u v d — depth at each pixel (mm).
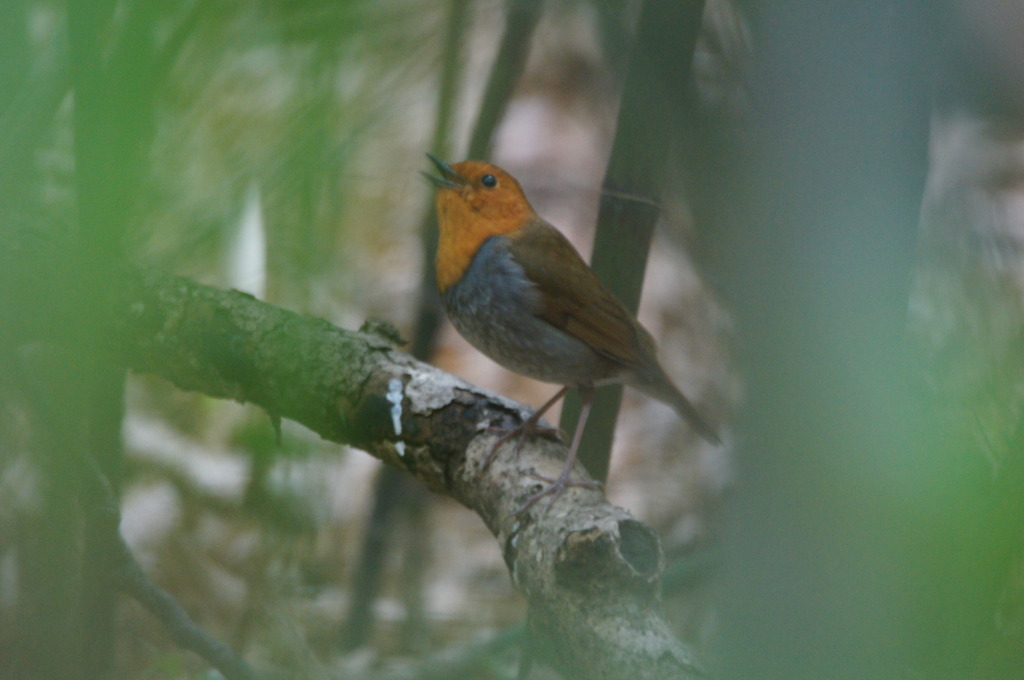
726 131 4699
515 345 5383
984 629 5211
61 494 5359
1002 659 5215
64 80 5258
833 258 3875
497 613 5504
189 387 5336
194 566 5465
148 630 5449
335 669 5391
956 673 5211
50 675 5355
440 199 5395
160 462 5500
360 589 5441
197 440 5516
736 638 4004
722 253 4180
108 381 5336
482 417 5320
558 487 5297
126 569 5309
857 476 3908
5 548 5379
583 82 5629
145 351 5336
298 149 5242
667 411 5605
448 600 5504
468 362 5688
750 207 3994
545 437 5332
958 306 5332
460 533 5559
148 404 5523
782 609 3957
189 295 5328
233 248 5309
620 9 5270
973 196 5449
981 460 5215
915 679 4867
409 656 5449
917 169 4141
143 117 5230
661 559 5246
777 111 3941
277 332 5324
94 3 5227
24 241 5281
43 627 5371
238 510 5484
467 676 5379
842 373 3879
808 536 3924
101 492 5301
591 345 5371
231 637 5430
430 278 5484
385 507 5457
